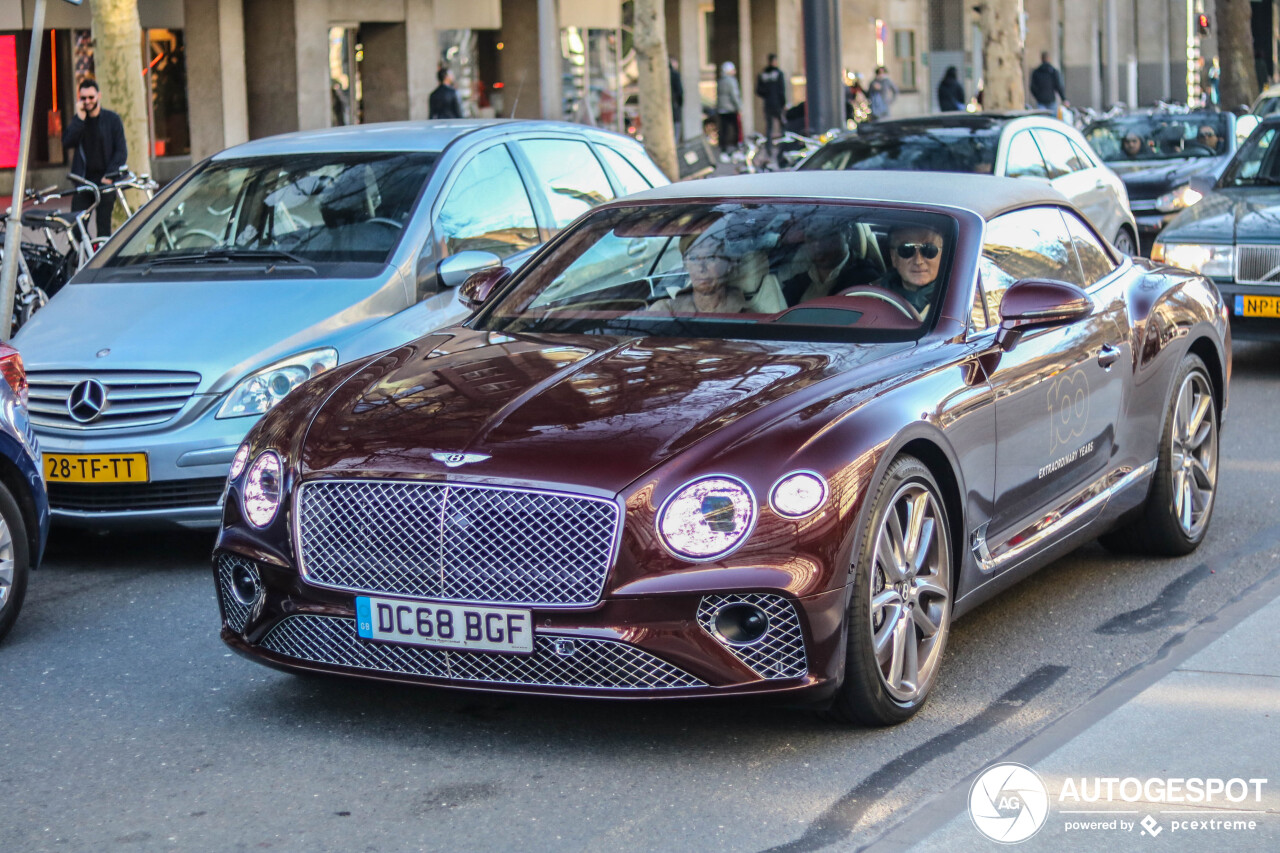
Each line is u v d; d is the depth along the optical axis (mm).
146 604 6195
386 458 4438
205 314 6852
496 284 5906
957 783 4172
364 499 4414
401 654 4398
